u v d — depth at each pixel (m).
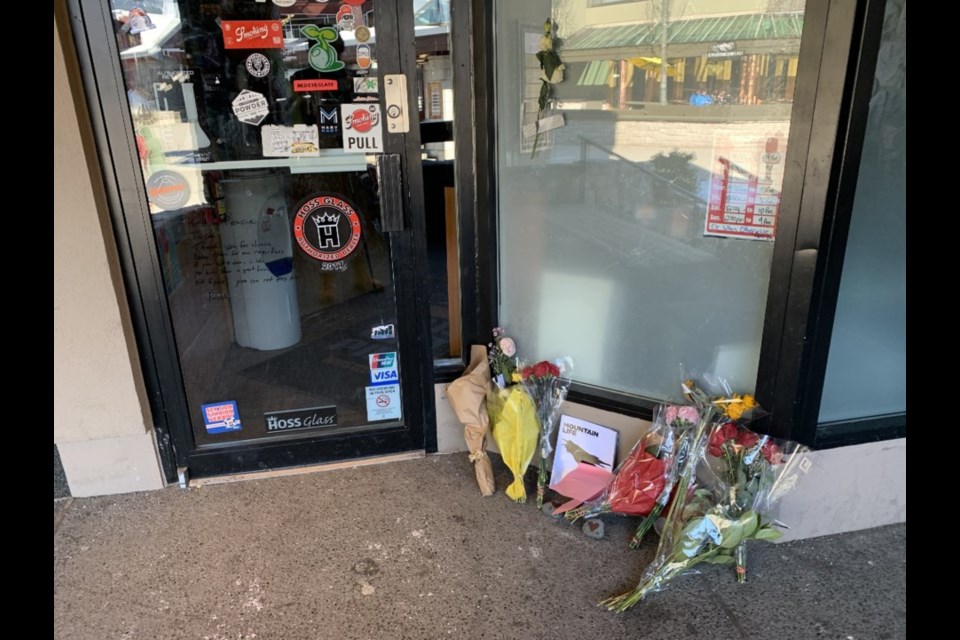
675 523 2.00
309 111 2.30
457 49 2.32
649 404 2.34
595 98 2.19
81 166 2.11
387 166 2.37
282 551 2.18
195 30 2.15
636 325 2.35
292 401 2.61
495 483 2.55
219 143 2.28
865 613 1.89
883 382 2.14
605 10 2.08
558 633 1.83
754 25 1.83
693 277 2.17
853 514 2.21
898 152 1.90
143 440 2.47
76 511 2.40
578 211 2.35
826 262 1.83
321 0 2.19
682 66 1.99
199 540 2.24
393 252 2.48
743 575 2.01
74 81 2.06
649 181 2.17
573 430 2.50
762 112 1.88
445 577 2.05
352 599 1.97
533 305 2.58
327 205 2.41
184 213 2.32
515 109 2.37
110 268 2.24
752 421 2.07
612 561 2.12
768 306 1.95
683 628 1.85
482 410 2.48
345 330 2.57
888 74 1.80
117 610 1.93
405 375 2.64
